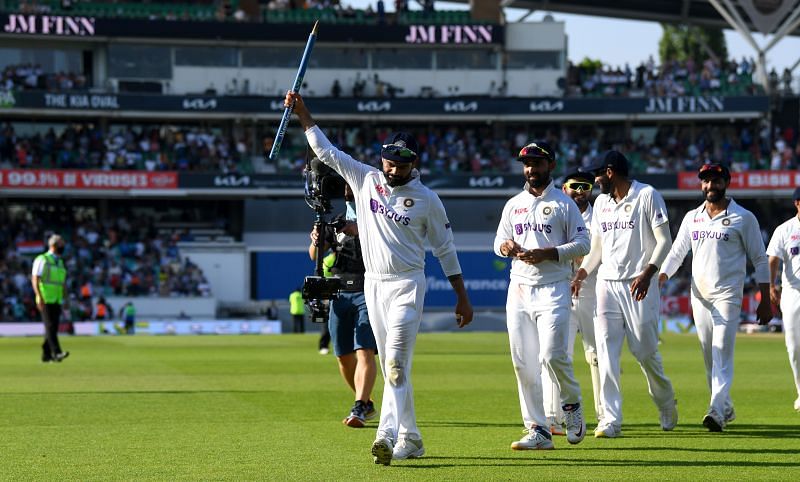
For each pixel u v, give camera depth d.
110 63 48.53
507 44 50.50
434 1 51.94
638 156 49.09
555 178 49.00
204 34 48.22
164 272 44.75
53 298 20.67
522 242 8.97
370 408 10.72
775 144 49.50
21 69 47.22
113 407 12.40
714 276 10.52
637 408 12.41
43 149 46.59
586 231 8.88
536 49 50.62
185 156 47.62
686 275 46.09
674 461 8.15
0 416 11.45
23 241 45.00
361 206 8.27
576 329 11.03
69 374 17.91
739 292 10.52
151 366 20.06
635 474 7.51
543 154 8.83
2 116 47.44
